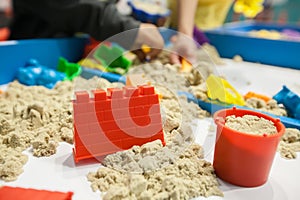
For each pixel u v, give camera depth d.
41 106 0.57
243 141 0.39
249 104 0.69
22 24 1.14
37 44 0.98
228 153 0.41
